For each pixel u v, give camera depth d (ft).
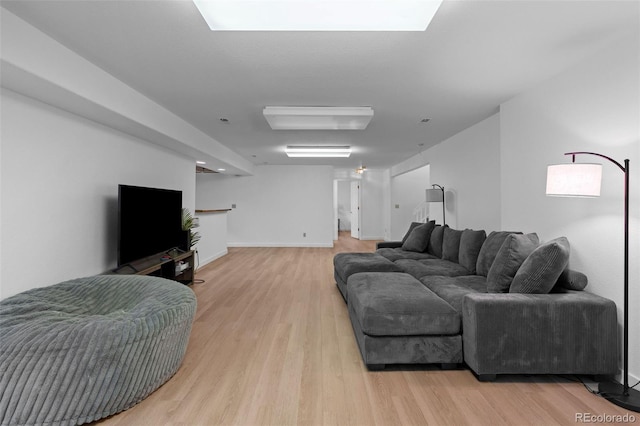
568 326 6.53
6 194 6.99
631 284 6.45
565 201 8.16
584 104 7.60
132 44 7.00
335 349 8.13
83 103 7.98
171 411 5.64
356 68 8.18
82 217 9.17
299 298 12.59
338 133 15.44
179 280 14.89
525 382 6.63
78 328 5.36
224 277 16.24
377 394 6.21
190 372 6.97
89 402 5.22
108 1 5.53
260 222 28.12
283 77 8.76
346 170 32.50
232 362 7.43
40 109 7.79
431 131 14.98
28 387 4.98
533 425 5.30
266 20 5.77
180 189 15.67
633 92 6.40
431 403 5.91
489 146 12.69
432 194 16.31
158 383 6.28
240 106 11.25
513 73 8.41
